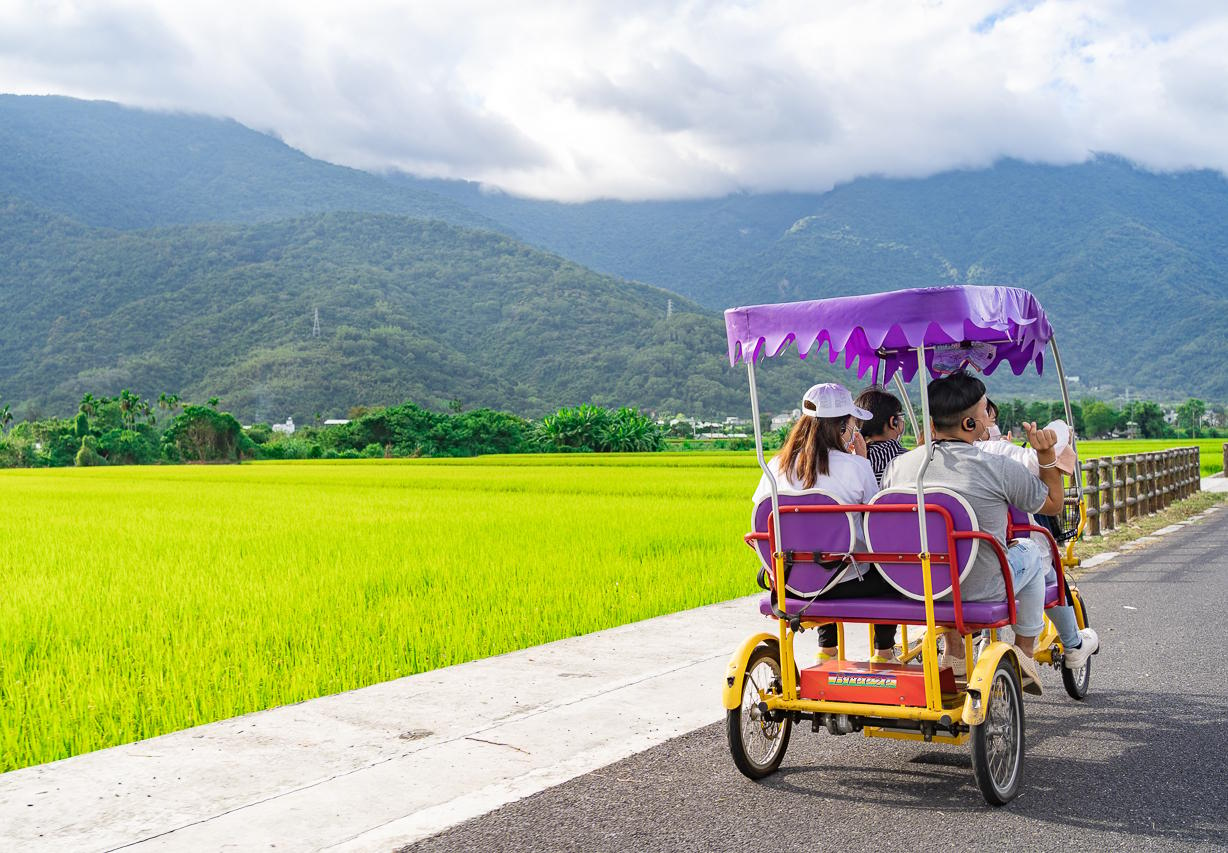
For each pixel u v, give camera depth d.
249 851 4.34
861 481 5.34
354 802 4.91
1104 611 9.69
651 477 41.31
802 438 5.43
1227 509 21.84
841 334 5.02
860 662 5.48
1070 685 6.58
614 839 4.47
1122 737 5.88
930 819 4.70
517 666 7.63
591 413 113.00
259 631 8.91
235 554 14.88
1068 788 5.08
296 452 116.31
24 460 113.62
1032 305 5.67
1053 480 5.53
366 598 10.73
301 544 15.98
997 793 4.83
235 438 113.88
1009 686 5.04
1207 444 74.69
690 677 7.27
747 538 5.54
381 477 47.78
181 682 7.21
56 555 15.07
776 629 8.92
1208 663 7.61
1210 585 11.21
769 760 5.37
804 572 5.29
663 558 13.63
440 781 5.20
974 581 5.06
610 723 6.20
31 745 5.86
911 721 5.01
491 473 49.09
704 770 5.39
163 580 12.05
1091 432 129.12
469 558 13.72
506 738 5.91
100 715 6.41
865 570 5.25
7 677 7.42
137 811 4.79
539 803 4.91
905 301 4.87
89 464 106.94
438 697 6.78
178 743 5.84
